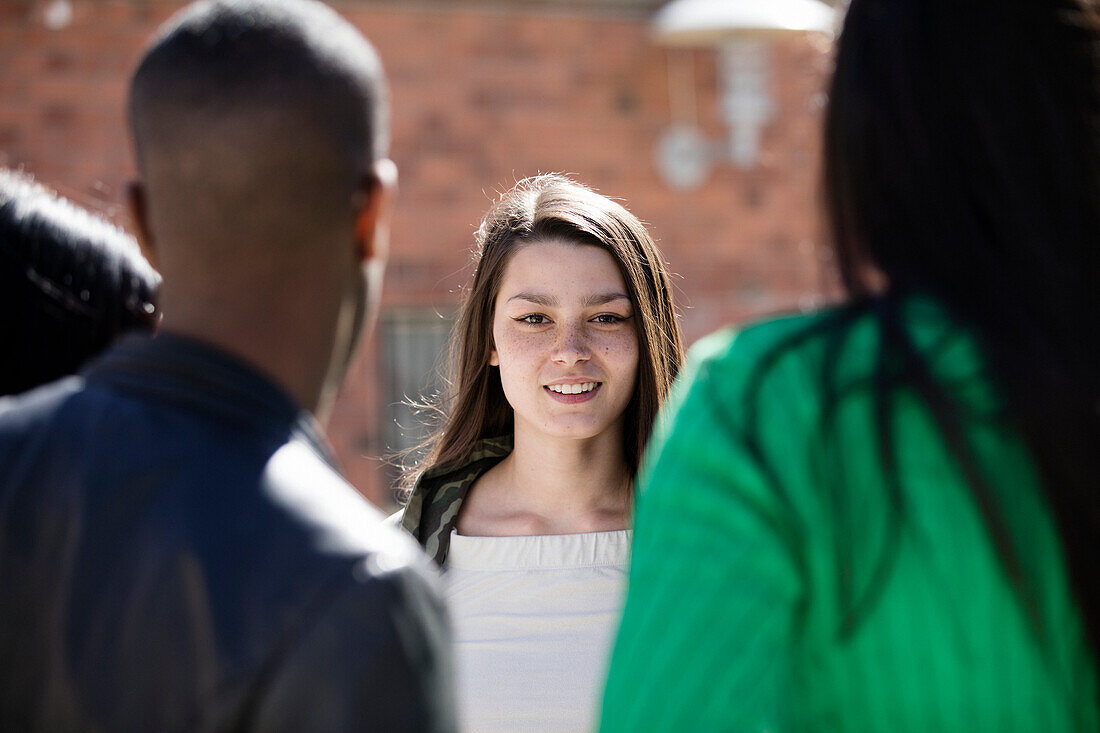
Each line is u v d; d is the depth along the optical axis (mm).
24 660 859
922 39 902
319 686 814
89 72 4875
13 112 4809
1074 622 845
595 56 5375
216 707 813
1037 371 830
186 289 944
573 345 2064
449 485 2246
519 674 1997
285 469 895
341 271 978
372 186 1011
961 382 851
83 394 937
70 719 835
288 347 949
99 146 4879
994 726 830
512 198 2270
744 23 4762
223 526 849
